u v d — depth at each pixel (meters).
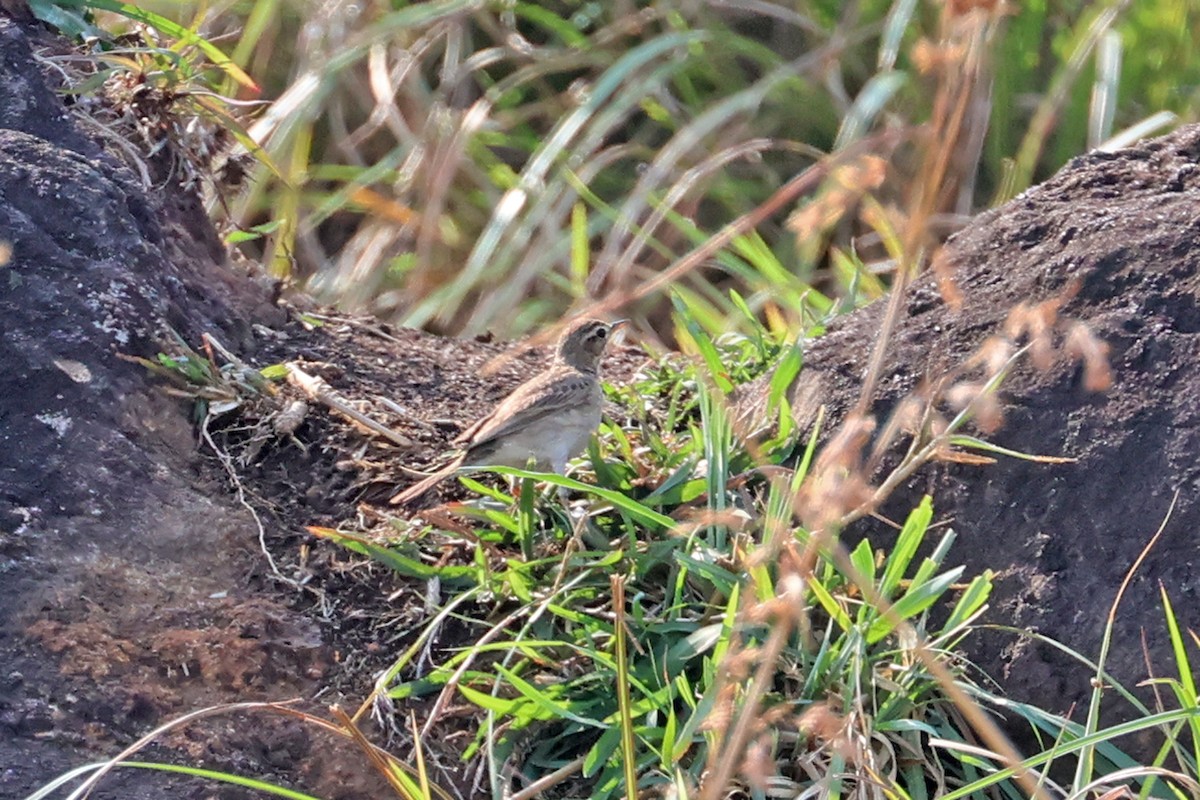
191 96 11.38
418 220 15.73
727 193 15.72
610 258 14.57
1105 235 9.19
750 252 14.05
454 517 9.02
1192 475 8.09
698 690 7.89
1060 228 9.44
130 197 10.35
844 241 15.50
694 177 14.56
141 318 9.59
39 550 8.12
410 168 15.77
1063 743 7.37
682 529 6.09
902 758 7.66
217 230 12.38
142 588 8.22
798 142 16.08
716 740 6.66
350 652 8.36
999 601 8.19
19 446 8.60
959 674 7.98
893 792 7.27
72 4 11.77
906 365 9.14
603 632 8.15
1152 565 7.97
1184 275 8.82
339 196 15.69
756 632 7.74
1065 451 8.39
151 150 11.09
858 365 9.31
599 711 7.98
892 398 9.00
